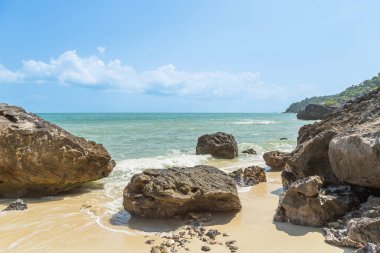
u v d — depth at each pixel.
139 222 9.77
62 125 59.00
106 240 8.38
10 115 13.73
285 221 9.25
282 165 18.42
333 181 10.84
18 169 12.80
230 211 10.39
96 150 14.46
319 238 7.93
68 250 7.76
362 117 13.14
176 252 7.48
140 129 48.78
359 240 7.18
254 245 7.75
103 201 12.32
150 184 10.18
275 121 89.25
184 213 10.09
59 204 11.91
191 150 27.02
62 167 13.30
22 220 9.98
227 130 50.84
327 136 11.44
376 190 9.39
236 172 14.84
